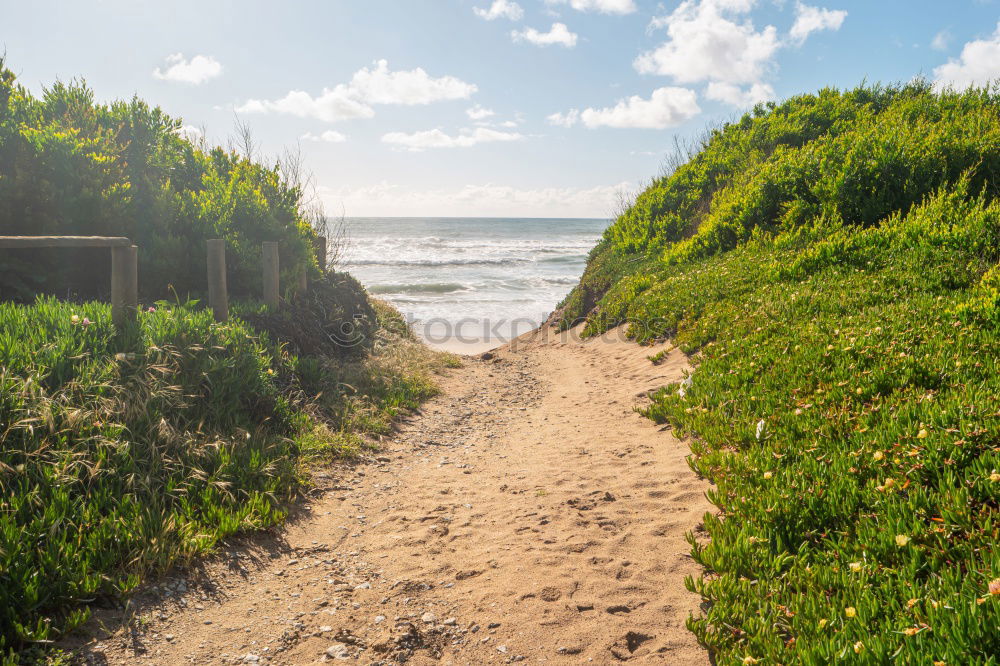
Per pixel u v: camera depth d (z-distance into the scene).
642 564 3.43
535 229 105.50
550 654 2.70
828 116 18.88
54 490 3.38
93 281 7.42
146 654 2.71
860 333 5.70
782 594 2.80
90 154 7.35
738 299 9.27
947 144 10.62
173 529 3.58
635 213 19.81
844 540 3.05
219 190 8.90
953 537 2.73
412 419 7.26
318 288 10.44
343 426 6.32
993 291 5.45
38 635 2.62
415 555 3.77
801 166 12.88
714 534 3.49
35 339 4.32
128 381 4.51
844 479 3.47
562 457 5.68
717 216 14.43
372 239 67.62
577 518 4.16
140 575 3.19
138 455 4.05
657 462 5.12
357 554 3.81
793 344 6.24
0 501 3.17
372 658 2.72
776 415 4.80
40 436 3.67
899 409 3.97
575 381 9.61
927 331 5.32
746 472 4.10
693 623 2.72
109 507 3.59
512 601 3.14
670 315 10.27
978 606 2.22
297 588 3.37
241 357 5.74
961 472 3.13
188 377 5.10
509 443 6.50
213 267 6.44
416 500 4.75
